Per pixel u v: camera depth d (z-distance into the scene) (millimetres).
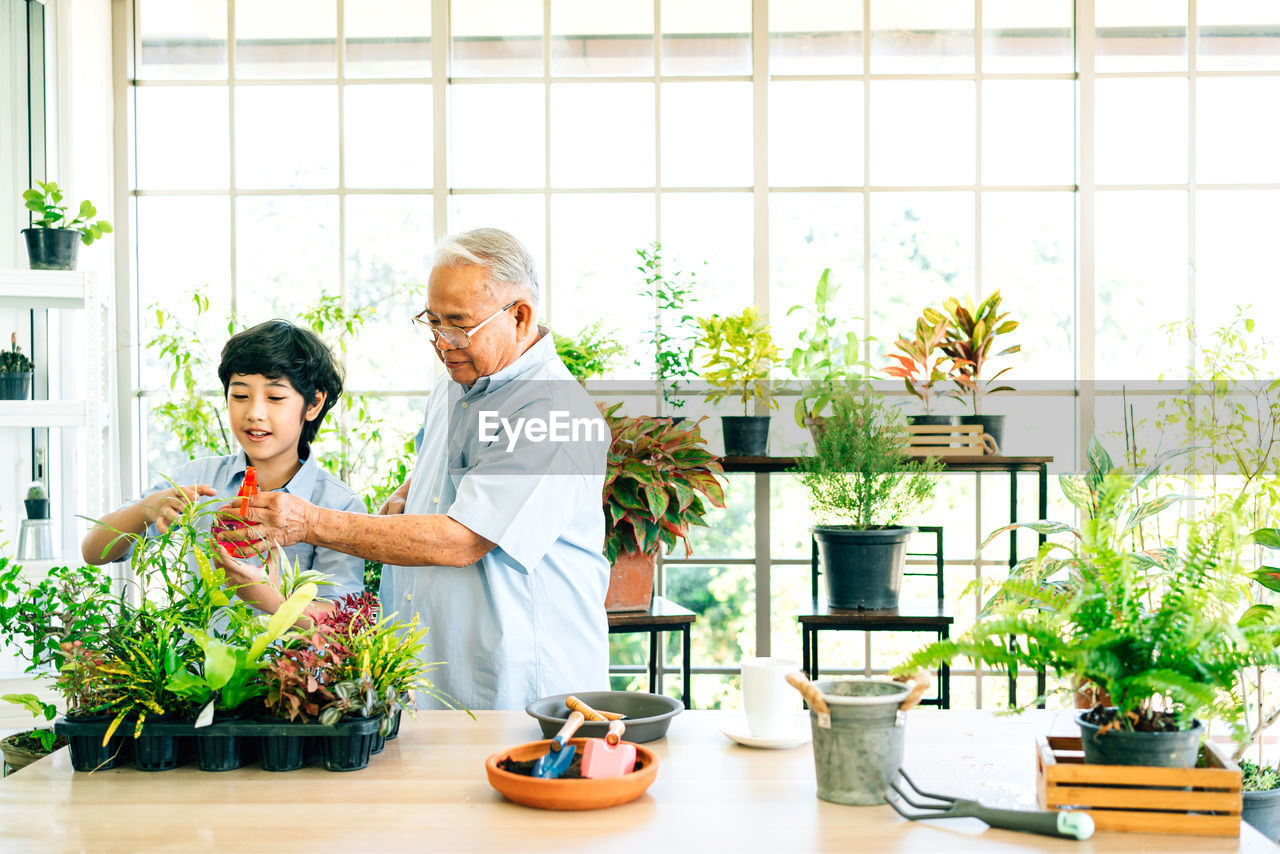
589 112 3727
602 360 3590
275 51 3729
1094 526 1132
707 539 3727
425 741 1456
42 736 2068
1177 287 3635
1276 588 2217
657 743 1449
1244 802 2143
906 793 1218
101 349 3225
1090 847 1062
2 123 3342
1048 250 3691
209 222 3744
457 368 1913
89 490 3139
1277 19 3615
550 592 1915
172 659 1316
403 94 3723
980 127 3680
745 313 3500
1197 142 3631
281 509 1621
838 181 3707
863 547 3066
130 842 1076
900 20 3682
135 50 3727
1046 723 1536
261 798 1214
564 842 1075
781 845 1068
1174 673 1042
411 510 2148
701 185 3723
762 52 3668
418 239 3738
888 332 3711
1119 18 3646
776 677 1436
